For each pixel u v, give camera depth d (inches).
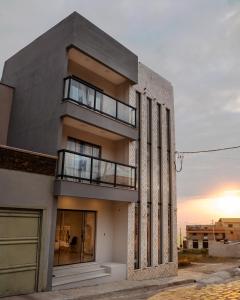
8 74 551.5
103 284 420.5
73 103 412.5
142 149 562.3
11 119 507.2
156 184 587.5
